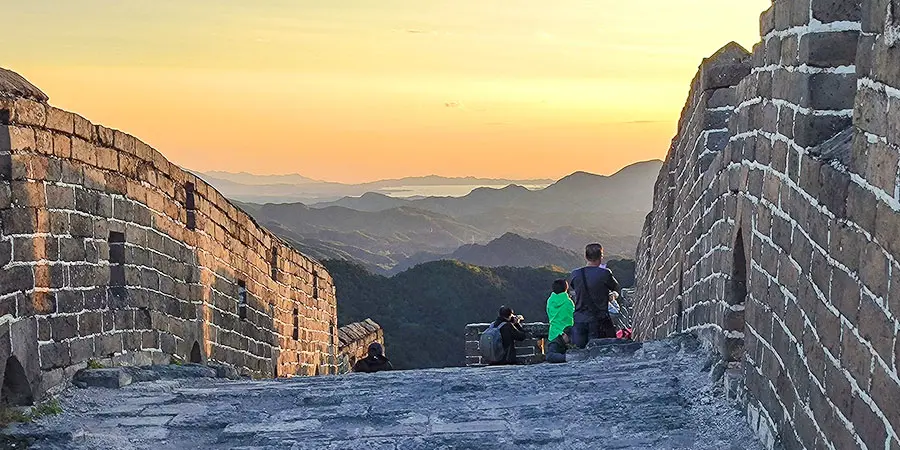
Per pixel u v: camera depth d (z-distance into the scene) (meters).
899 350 3.28
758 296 5.66
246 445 5.90
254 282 13.77
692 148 9.49
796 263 4.77
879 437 3.47
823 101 4.74
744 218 6.29
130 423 6.49
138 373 8.14
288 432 6.14
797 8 5.00
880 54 3.59
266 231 14.48
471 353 18.38
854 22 4.70
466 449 5.64
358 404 6.86
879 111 3.57
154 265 9.81
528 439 5.74
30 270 7.12
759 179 5.81
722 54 8.67
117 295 8.91
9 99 7.05
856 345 3.76
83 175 8.20
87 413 6.77
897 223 3.33
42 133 7.48
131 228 9.23
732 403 6.13
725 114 8.60
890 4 3.48
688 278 9.61
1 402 6.57
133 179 9.34
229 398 7.17
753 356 5.73
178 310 10.48
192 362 11.07
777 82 5.40
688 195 9.71
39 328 7.18
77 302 7.95
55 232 7.61
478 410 6.50
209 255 11.66
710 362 7.30
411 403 6.84
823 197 4.31
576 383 7.27
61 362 7.50
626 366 8.02
